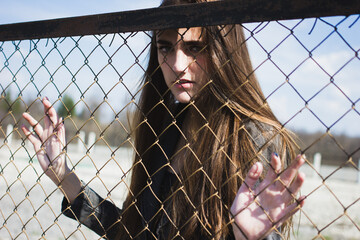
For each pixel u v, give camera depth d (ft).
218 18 3.80
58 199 25.55
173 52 4.81
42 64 5.33
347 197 35.27
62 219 20.45
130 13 4.36
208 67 4.69
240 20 3.68
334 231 20.03
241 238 3.77
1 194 25.67
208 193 4.69
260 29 3.63
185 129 5.51
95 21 4.65
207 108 4.99
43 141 5.80
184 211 4.88
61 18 4.98
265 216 3.64
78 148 69.56
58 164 5.67
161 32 4.86
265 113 4.67
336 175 63.00
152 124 6.04
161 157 5.65
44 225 19.04
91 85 4.79
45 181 32.63
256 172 3.72
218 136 4.61
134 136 6.13
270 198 3.65
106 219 5.83
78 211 5.73
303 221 22.22
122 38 4.52
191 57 4.71
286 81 3.49
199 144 4.87
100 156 61.77
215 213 4.46
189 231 4.64
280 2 3.49
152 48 5.98
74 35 4.84
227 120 4.66
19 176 5.99
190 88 4.74
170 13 4.09
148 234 5.33
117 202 22.94
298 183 3.53
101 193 27.35
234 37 4.83
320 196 35.06
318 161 59.11
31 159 5.89
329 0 3.29
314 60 3.37
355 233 20.01
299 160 3.48
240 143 4.48
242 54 4.95
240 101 4.60
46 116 5.73
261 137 4.42
